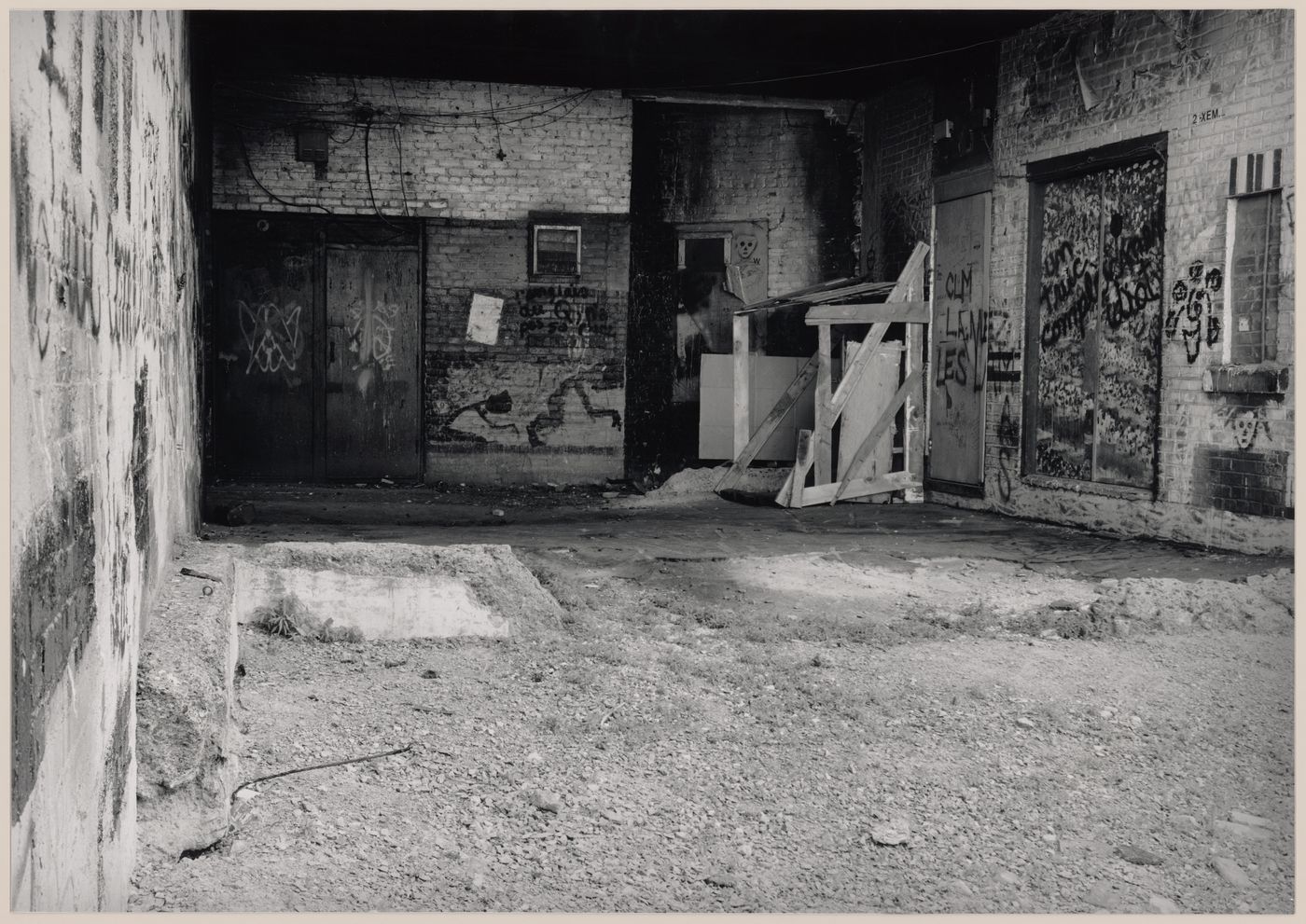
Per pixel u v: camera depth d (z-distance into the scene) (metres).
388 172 12.43
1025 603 6.48
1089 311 9.60
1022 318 10.33
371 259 12.52
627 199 12.91
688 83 12.55
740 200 13.26
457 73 12.18
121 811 2.67
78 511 2.06
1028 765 4.10
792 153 13.23
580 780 3.85
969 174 11.07
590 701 4.66
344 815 3.48
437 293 12.63
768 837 3.48
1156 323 8.79
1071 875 3.29
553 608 5.93
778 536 8.91
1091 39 9.35
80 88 2.23
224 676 3.65
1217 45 8.05
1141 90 8.80
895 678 5.04
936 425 11.78
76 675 1.99
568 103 12.73
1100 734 4.42
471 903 2.97
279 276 12.33
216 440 12.30
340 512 10.19
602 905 2.99
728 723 4.46
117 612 2.65
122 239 3.03
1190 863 3.39
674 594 6.62
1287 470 7.49
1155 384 8.81
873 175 13.02
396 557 5.71
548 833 3.44
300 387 12.46
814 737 4.32
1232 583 6.52
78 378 2.11
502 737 4.24
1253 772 4.10
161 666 3.35
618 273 12.96
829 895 3.11
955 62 11.25
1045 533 9.20
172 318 5.57
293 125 12.18
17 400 1.54
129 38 3.34
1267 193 7.69
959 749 4.23
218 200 12.09
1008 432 10.50
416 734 4.22
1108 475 9.38
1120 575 7.21
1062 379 9.95
